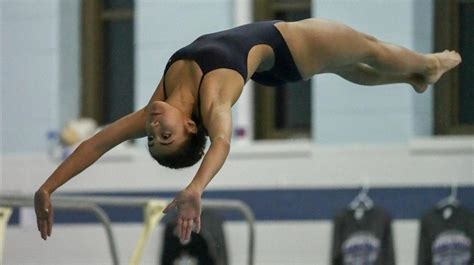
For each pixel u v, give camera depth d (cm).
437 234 2723
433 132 2931
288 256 2939
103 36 3259
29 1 3184
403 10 2850
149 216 2391
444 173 2817
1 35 3209
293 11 3066
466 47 2944
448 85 2931
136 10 3075
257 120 3105
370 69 1891
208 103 1598
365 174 2877
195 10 3016
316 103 2922
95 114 3247
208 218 2766
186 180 3031
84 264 3119
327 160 2909
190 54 1661
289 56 1741
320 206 2916
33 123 3180
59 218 3138
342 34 1778
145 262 3030
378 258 2762
